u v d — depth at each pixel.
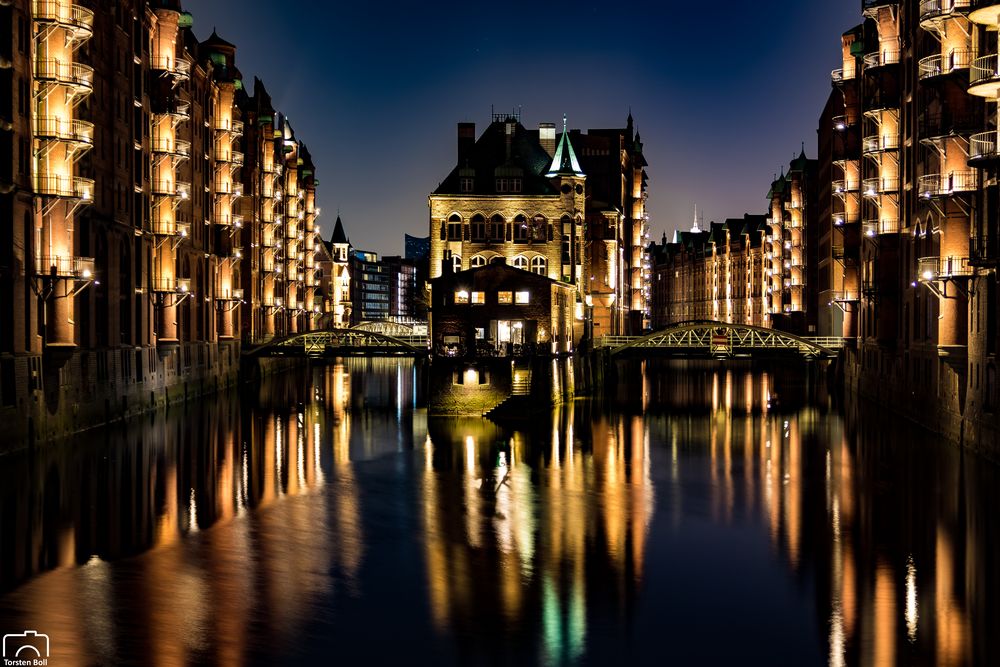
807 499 45.28
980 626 28.81
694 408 84.56
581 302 101.88
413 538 38.12
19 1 51.50
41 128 53.78
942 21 53.56
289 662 26.17
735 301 195.00
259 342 112.75
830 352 94.12
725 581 32.91
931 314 61.50
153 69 75.50
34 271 52.56
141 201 72.56
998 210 46.53
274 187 121.38
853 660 26.55
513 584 32.56
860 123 87.12
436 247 98.69
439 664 26.20
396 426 70.81
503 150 103.00
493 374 73.88
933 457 53.34
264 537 38.09
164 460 54.00
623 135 128.50
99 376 63.09
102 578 32.66
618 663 26.41
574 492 47.00
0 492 43.84
